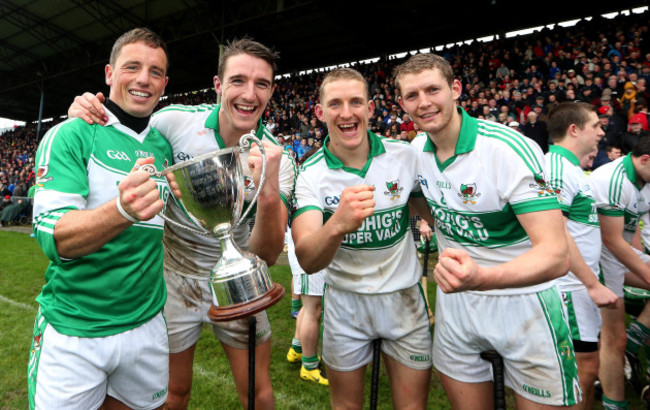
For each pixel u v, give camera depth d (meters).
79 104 1.36
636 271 2.12
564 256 1.19
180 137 1.67
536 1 12.61
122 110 1.43
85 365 1.27
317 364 2.67
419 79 1.37
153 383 1.45
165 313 1.81
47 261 6.18
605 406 2.21
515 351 1.42
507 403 2.41
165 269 1.85
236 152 1.23
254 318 1.44
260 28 14.67
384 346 1.77
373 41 15.87
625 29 10.67
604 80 8.70
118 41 1.43
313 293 2.55
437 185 1.52
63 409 1.23
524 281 1.10
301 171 1.68
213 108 1.73
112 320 1.32
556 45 11.19
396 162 1.63
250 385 1.42
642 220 2.79
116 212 0.99
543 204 1.25
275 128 14.78
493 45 13.11
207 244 1.84
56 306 1.29
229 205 1.20
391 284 1.66
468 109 10.20
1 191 14.68
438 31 14.85
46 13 14.76
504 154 1.32
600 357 2.24
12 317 3.78
